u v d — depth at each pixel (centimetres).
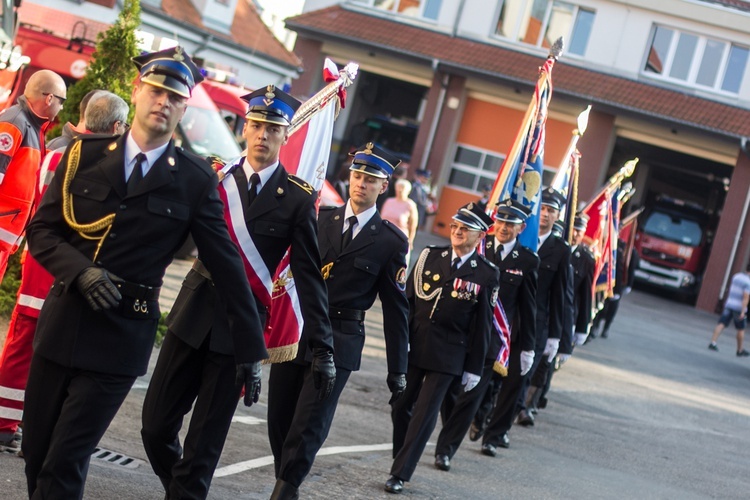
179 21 3331
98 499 673
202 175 543
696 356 2728
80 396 519
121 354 524
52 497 514
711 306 4009
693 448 1538
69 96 1195
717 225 4197
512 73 4022
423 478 989
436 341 972
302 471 755
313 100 842
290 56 4031
